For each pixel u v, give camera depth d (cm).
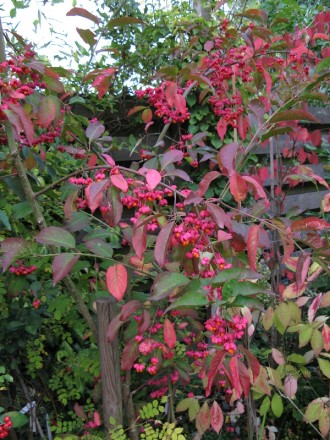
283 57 181
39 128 120
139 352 98
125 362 97
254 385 110
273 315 119
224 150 87
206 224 80
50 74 98
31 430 137
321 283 165
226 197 204
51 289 130
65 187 113
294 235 100
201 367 115
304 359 120
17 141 105
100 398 132
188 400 117
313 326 114
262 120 112
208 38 187
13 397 145
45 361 148
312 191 253
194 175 205
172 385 122
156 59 199
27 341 141
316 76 113
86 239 109
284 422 151
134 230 80
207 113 202
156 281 88
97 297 107
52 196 126
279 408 116
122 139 196
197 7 211
